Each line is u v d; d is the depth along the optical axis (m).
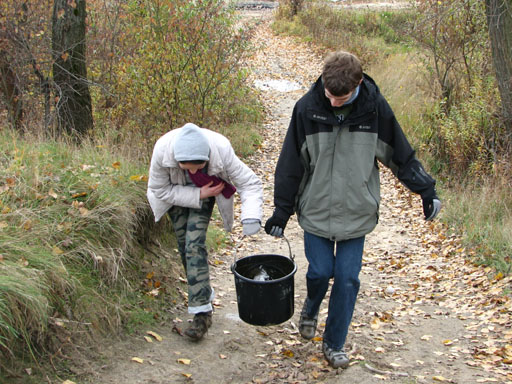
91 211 4.24
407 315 4.71
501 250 5.90
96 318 3.64
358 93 3.21
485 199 7.52
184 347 3.76
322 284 3.45
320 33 24.12
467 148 9.19
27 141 5.40
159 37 9.12
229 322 4.28
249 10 30.48
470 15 10.07
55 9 7.28
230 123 13.07
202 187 3.70
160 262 4.78
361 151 3.26
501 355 3.84
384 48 21.16
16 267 3.31
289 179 3.40
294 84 18.48
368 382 3.38
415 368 3.65
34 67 7.64
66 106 7.41
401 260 6.32
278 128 13.66
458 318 4.64
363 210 3.35
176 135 3.58
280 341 4.00
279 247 6.62
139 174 5.15
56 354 3.27
